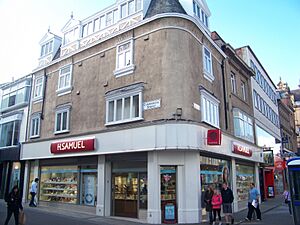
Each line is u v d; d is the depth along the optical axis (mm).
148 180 12852
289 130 43750
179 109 12938
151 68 14023
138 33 15008
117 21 16594
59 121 18344
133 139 13414
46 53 21625
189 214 12508
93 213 15203
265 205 21391
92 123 16062
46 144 18375
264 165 25766
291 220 13914
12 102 23547
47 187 18719
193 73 14188
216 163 15656
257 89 26219
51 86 19797
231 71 20141
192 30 14695
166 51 13695
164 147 12375
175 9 14719
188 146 12422
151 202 12508
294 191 9938
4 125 23562
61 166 18062
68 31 19719
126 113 14531
